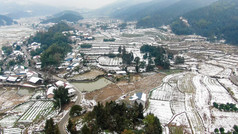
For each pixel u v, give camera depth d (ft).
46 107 267.39
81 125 207.10
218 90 320.91
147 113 229.25
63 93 270.87
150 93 309.63
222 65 467.93
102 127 198.90
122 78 374.63
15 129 210.59
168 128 212.64
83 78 377.50
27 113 250.37
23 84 349.41
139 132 189.88
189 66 463.01
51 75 377.09
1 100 293.02
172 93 310.04
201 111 251.39
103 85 350.64
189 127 215.51
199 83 353.51
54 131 178.81
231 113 245.86
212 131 208.44
